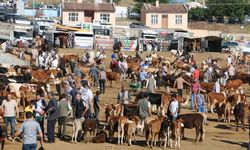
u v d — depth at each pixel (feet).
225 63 247.50
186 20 372.79
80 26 293.84
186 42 281.54
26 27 286.46
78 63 179.42
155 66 199.82
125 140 94.58
